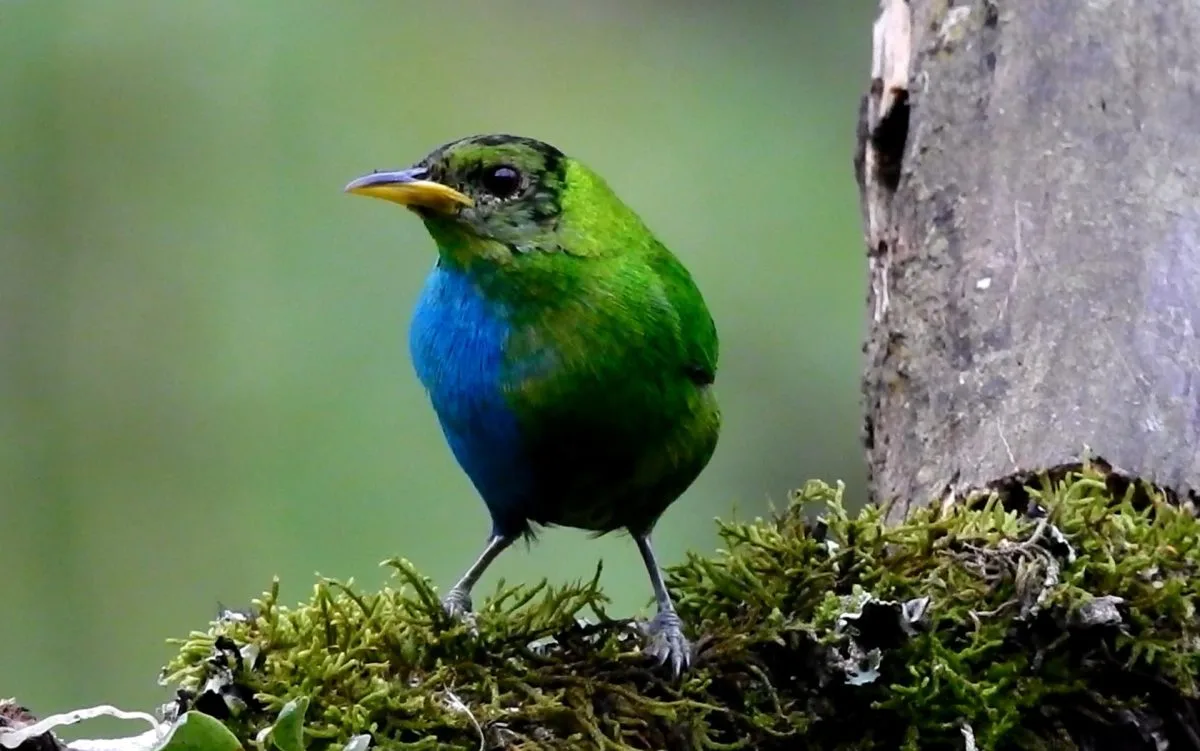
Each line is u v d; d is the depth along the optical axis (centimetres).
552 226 852
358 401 1526
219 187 1636
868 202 1148
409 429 1512
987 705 759
